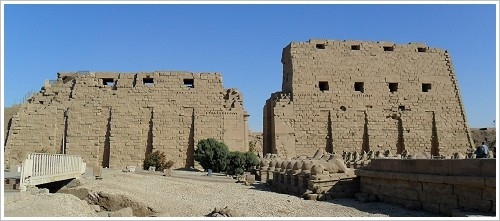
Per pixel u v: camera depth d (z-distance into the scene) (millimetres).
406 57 51281
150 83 48375
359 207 19266
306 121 47844
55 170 21703
